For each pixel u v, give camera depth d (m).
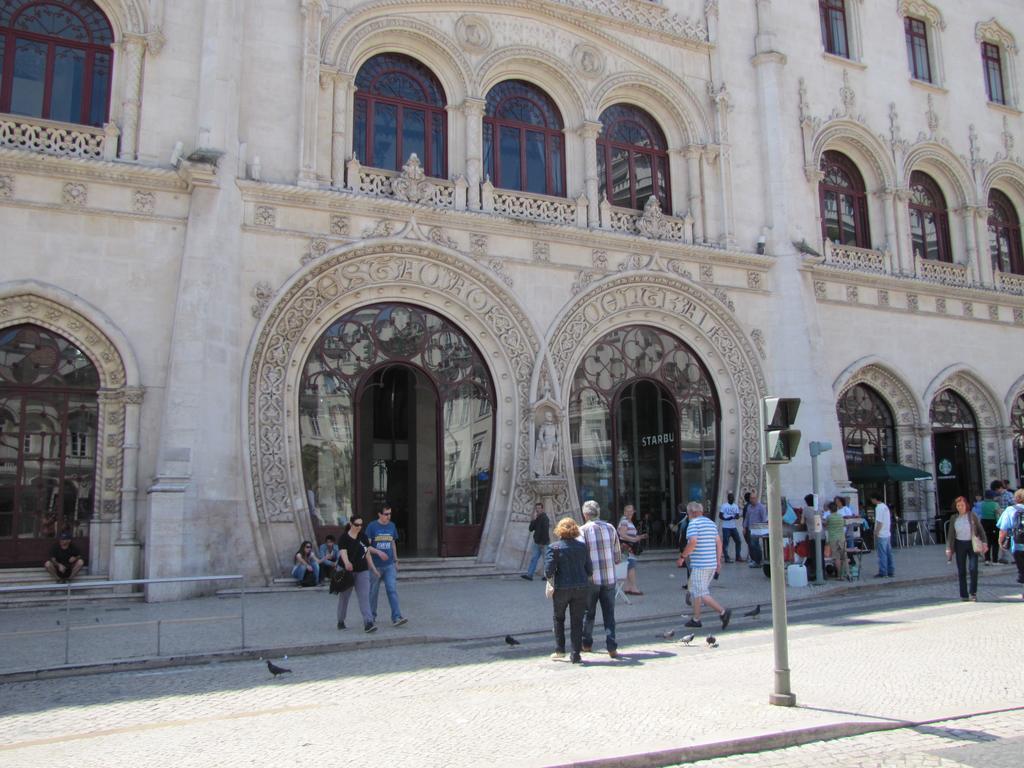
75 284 17.14
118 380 17.36
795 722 7.14
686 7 25.73
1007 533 16.47
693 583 12.90
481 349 21.14
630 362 23.30
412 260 20.33
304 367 19.25
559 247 22.14
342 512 19.22
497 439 20.88
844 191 28.36
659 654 10.68
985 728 7.16
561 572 10.34
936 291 28.50
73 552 16.48
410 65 22.05
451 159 21.83
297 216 19.20
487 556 20.23
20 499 16.67
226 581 16.75
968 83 31.25
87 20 18.75
